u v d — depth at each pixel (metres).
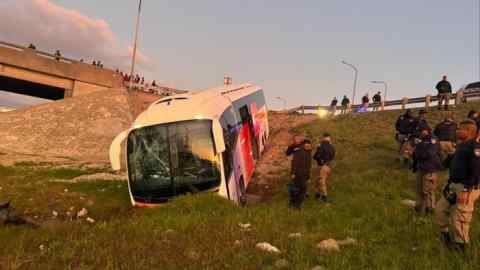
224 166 11.38
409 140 16.38
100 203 14.76
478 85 28.52
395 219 8.66
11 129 35.47
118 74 49.75
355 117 29.97
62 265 5.37
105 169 22.97
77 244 6.48
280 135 27.22
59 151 32.56
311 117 32.84
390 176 14.70
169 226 8.20
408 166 16.09
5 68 43.78
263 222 8.59
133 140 11.71
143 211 10.84
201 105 12.10
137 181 11.39
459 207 5.75
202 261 5.60
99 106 39.81
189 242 6.75
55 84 46.50
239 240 6.95
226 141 12.26
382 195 12.26
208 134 11.38
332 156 12.42
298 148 11.28
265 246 6.39
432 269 5.15
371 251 6.16
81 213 13.52
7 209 11.18
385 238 7.18
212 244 6.65
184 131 11.43
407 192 12.41
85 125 36.72
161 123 11.60
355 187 13.47
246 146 15.98
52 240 7.11
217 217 9.04
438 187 12.36
